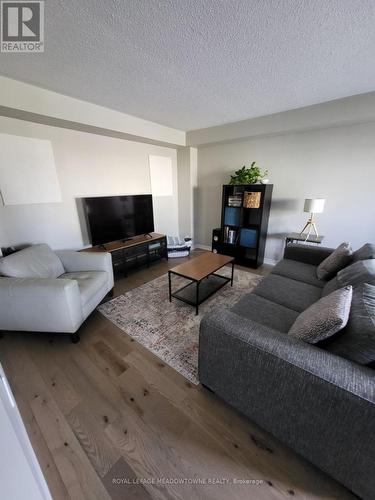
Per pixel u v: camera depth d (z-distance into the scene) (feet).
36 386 4.81
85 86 6.75
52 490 3.18
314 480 3.29
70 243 9.62
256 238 11.37
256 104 8.34
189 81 6.47
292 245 8.73
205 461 3.52
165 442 3.78
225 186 11.64
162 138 11.16
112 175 10.69
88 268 8.12
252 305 5.57
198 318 7.23
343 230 9.77
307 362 3.06
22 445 1.95
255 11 3.84
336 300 3.86
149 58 5.28
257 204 10.83
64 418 4.15
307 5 3.71
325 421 2.95
